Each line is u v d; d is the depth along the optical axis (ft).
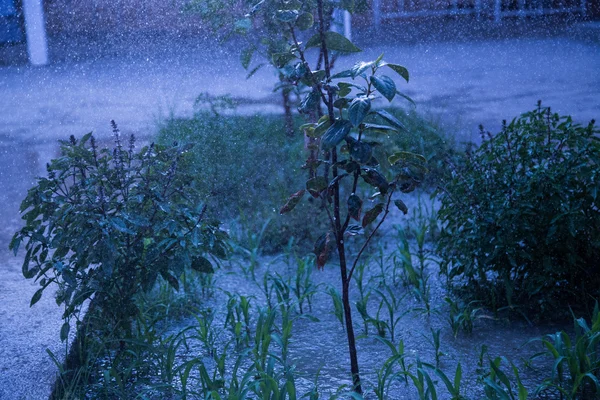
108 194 11.82
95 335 12.21
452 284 14.90
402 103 33.14
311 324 13.92
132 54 48.67
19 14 50.70
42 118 33.17
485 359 12.14
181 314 14.35
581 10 57.72
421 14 58.49
